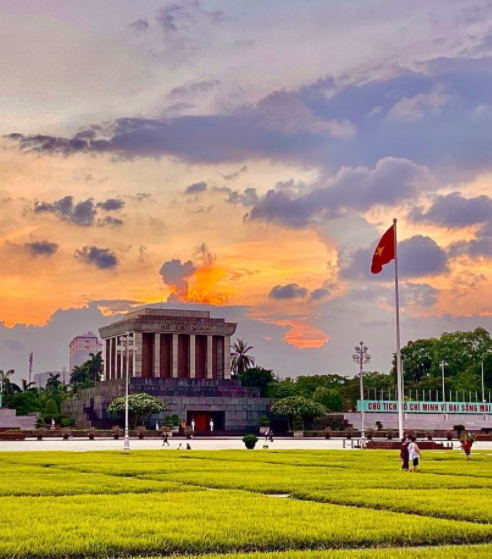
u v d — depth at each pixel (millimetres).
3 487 41531
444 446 92312
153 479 48094
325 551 24125
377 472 53562
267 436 118750
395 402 152500
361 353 100938
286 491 41438
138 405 135375
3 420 144000
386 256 78312
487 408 160250
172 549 24719
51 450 85625
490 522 30500
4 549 23969
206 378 169375
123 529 27234
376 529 27547
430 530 27375
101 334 181000
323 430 144250
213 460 66812
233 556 23438
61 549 24156
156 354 166625
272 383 180625
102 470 54312
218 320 172000
